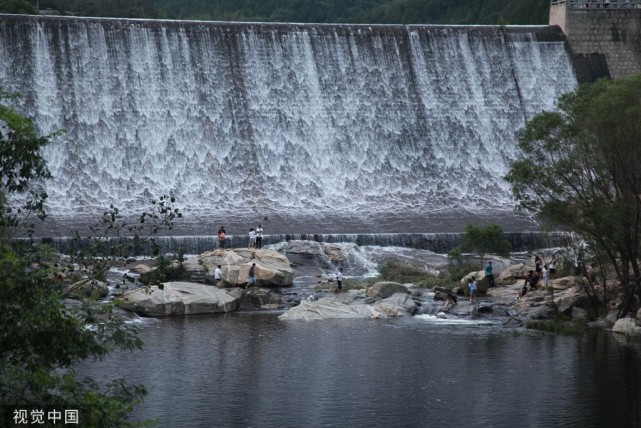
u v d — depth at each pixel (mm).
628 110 133625
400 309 152250
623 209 135625
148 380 104000
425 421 90500
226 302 153000
